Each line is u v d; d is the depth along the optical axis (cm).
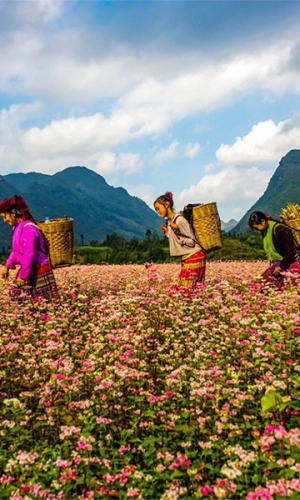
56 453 400
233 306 799
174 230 970
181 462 366
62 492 330
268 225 998
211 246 1035
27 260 906
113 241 7969
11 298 938
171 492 321
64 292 1097
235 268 1612
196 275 961
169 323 817
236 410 463
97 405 466
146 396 513
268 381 489
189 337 674
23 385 561
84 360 588
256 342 605
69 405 458
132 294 985
